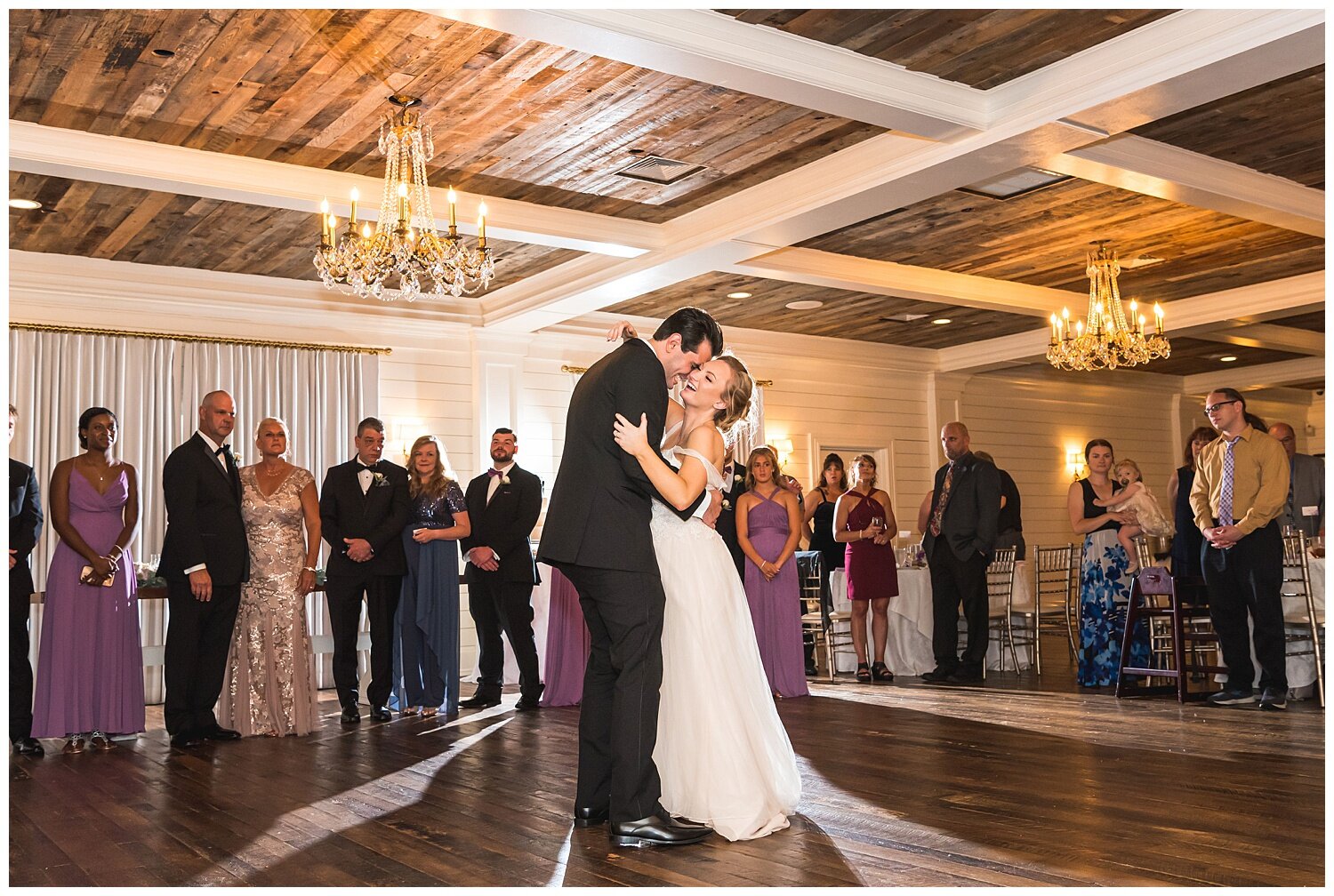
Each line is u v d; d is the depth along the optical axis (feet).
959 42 15.99
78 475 17.97
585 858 9.76
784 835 10.46
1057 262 29.09
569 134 19.17
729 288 30.99
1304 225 23.67
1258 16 14.62
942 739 16.25
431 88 17.07
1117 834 10.09
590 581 10.48
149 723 21.54
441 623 20.84
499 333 32.53
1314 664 20.10
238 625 18.83
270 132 18.74
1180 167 20.65
